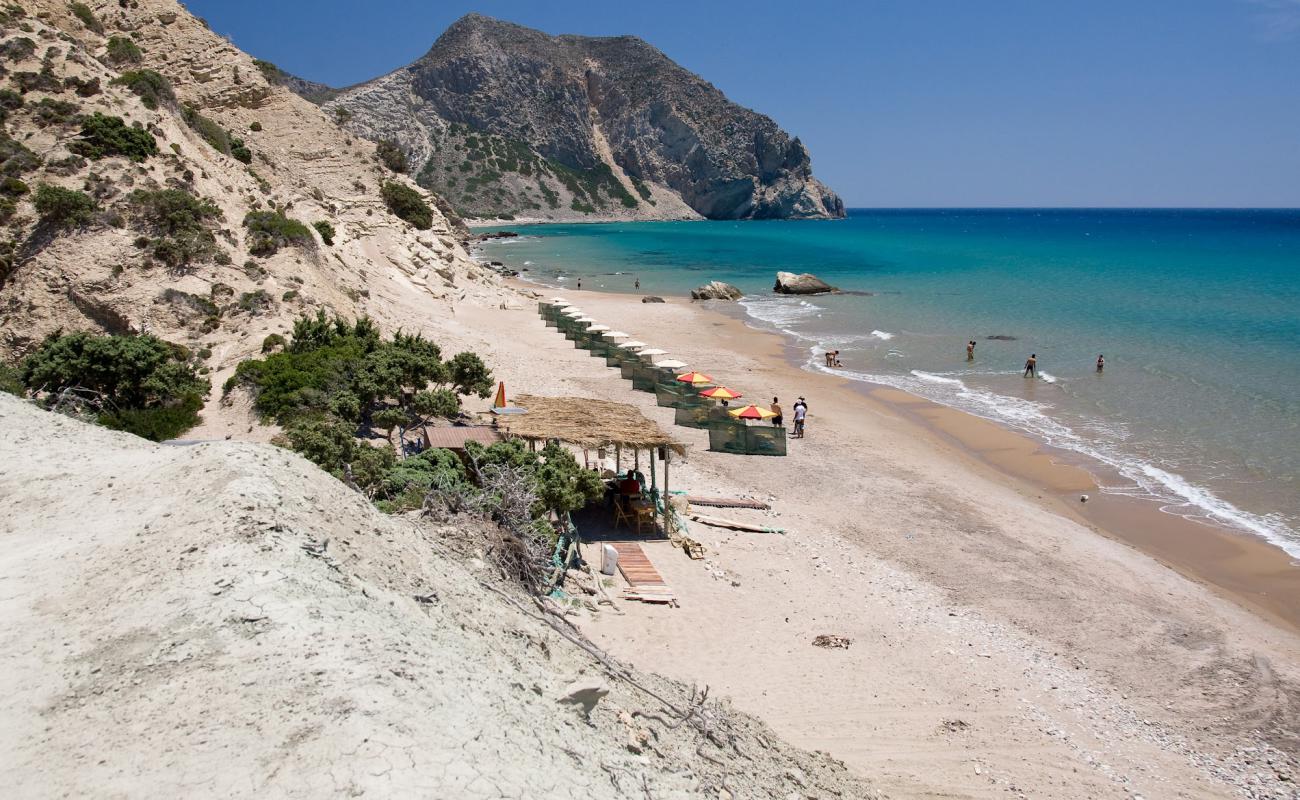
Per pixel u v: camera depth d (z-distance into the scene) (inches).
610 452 969.5
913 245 5137.8
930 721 530.9
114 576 336.8
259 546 339.0
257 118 2368.4
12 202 1050.7
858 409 1338.6
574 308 1988.2
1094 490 981.8
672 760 358.6
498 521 633.0
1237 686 594.6
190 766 237.0
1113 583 745.0
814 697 542.6
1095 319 2055.9
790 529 838.5
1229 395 1337.4
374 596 344.8
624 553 731.4
